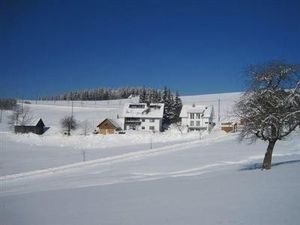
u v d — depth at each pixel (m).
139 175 36.84
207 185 22.73
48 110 158.38
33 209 18.45
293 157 45.38
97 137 83.25
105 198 20.67
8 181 38.12
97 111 158.12
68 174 40.78
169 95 138.88
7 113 146.62
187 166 42.59
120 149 67.00
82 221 14.33
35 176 40.59
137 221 13.56
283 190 17.92
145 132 109.56
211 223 12.21
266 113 31.61
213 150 58.28
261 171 29.61
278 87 31.77
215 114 142.50
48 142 79.25
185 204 16.42
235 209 14.12
